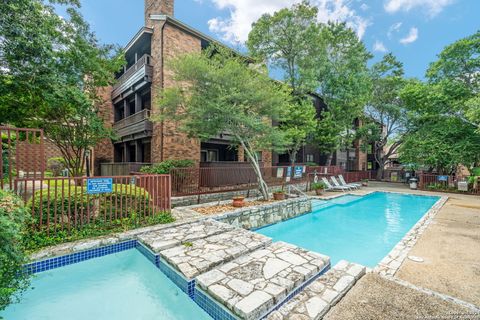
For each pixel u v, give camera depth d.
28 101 6.75
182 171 8.32
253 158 9.00
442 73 14.74
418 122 16.75
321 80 15.74
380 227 7.57
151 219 5.50
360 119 21.72
